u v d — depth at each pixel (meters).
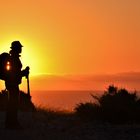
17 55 18.30
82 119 19.89
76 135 16.20
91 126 18.06
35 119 19.91
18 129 17.53
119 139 15.42
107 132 16.73
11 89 17.91
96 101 21.09
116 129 17.30
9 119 17.75
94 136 15.96
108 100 19.98
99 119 19.72
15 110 17.80
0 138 15.77
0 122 19.23
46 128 17.67
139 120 19.25
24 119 19.89
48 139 15.52
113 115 19.16
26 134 16.50
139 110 19.52
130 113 19.28
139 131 16.78
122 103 19.75
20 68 18.30
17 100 17.92
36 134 16.47
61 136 16.03
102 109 19.84
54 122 19.14
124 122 19.05
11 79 17.88
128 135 16.08
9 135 16.31
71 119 19.91
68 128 17.62
